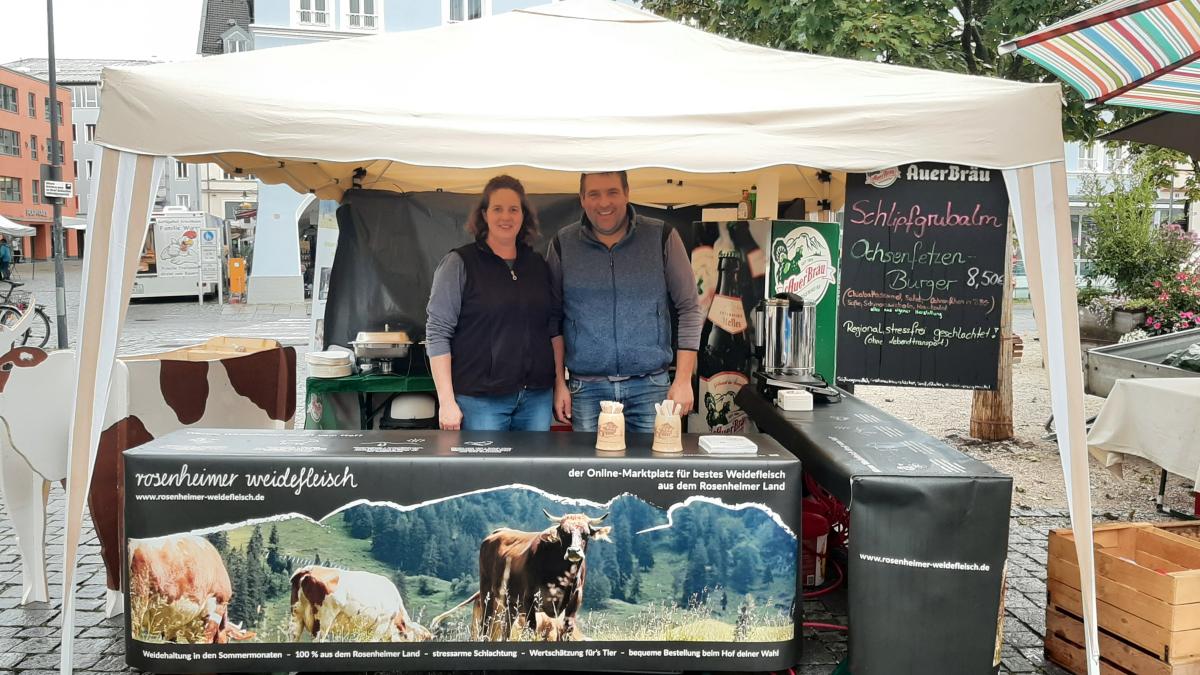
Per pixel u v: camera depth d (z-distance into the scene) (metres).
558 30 3.49
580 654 2.90
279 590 2.85
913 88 3.02
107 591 3.84
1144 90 3.79
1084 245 12.52
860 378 3.73
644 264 3.78
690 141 2.79
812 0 6.25
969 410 8.98
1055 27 3.22
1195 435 4.68
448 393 3.53
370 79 3.03
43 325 15.78
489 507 2.87
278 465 2.83
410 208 5.45
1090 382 6.73
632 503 2.88
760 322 4.14
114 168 2.74
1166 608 2.94
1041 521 5.25
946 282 3.65
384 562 2.86
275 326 15.92
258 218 20.06
